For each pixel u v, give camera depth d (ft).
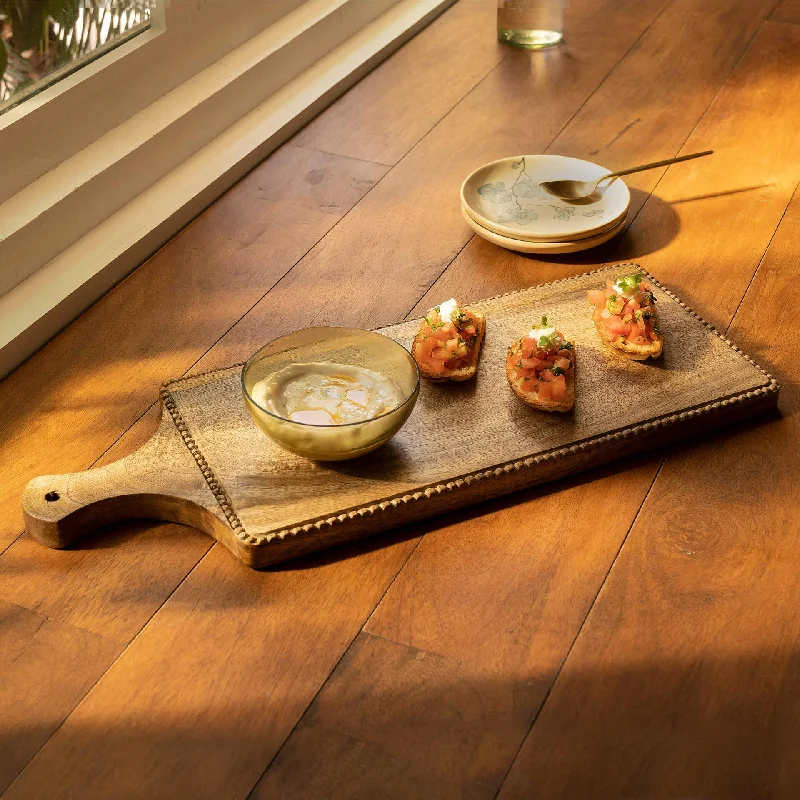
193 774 2.87
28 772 2.87
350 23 6.97
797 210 5.39
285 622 3.29
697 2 7.67
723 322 4.58
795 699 3.07
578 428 3.80
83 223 4.99
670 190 5.57
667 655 3.19
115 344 4.49
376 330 4.25
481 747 2.93
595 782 2.85
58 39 4.99
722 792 2.83
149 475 3.61
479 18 7.52
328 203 5.48
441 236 5.20
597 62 6.88
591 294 4.33
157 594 3.38
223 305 4.72
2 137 4.69
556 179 5.32
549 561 3.50
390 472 3.61
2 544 3.55
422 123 6.22
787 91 6.50
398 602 3.36
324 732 2.97
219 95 5.82
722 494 3.75
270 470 3.61
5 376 4.30
